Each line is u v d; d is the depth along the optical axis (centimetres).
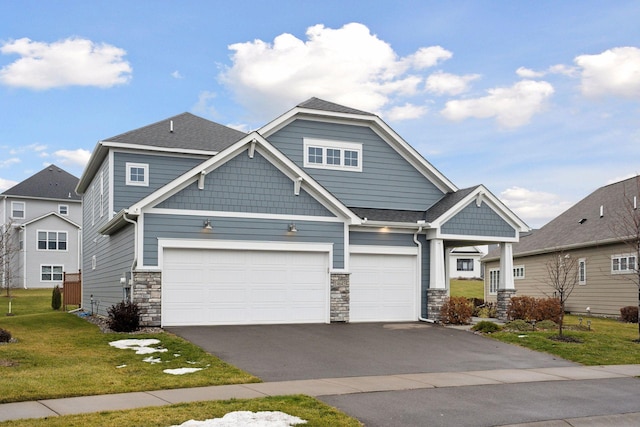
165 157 2362
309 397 976
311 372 1230
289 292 1941
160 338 1561
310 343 1580
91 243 2856
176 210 1803
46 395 962
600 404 1023
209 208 1841
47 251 4969
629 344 1706
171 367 1227
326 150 2248
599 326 2159
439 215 2167
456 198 2242
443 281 2152
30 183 5291
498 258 3731
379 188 2306
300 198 1962
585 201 3419
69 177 5588
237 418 827
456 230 2180
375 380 1164
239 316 1870
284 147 2198
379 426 849
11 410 873
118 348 1430
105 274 2395
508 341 1720
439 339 1738
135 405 908
